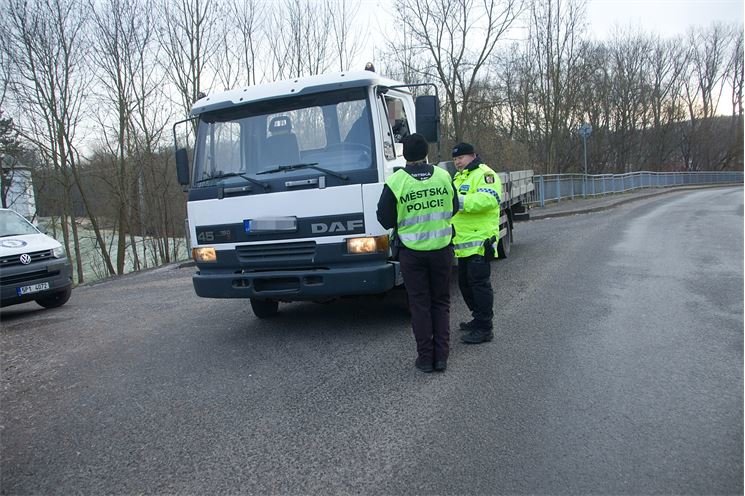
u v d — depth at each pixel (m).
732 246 10.52
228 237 5.83
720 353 4.84
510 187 10.52
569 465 3.19
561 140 32.62
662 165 55.06
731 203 21.67
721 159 62.34
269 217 5.64
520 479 3.09
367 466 3.32
